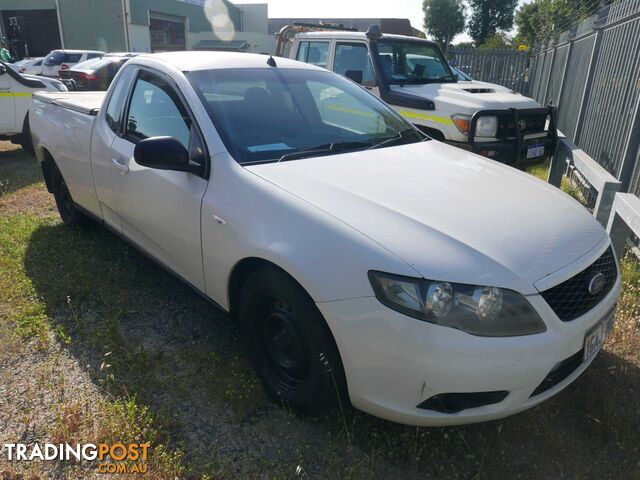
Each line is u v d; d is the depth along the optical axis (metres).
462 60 16.27
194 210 2.82
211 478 2.20
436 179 2.77
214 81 3.19
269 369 2.66
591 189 6.26
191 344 3.16
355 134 3.38
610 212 3.94
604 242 2.56
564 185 7.21
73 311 3.44
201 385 2.80
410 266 2.05
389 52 6.91
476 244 2.17
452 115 5.79
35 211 5.51
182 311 3.54
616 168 5.76
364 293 2.10
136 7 32.44
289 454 2.38
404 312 2.03
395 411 2.14
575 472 2.33
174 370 2.92
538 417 2.62
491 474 2.29
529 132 6.07
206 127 2.89
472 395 2.08
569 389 2.80
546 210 2.58
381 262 2.09
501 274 2.07
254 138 2.93
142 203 3.29
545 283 2.11
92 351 3.07
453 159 3.19
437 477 2.28
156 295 3.72
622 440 2.49
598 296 2.39
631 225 3.40
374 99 3.89
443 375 2.00
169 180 3.00
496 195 2.64
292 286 2.33
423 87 6.57
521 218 2.43
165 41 38.03
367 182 2.62
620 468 2.35
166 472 2.24
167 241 3.15
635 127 5.14
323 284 2.18
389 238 2.16
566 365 2.23
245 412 2.61
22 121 8.29
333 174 2.69
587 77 7.30
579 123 7.54
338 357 2.26
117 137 3.60
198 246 2.86
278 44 9.50
